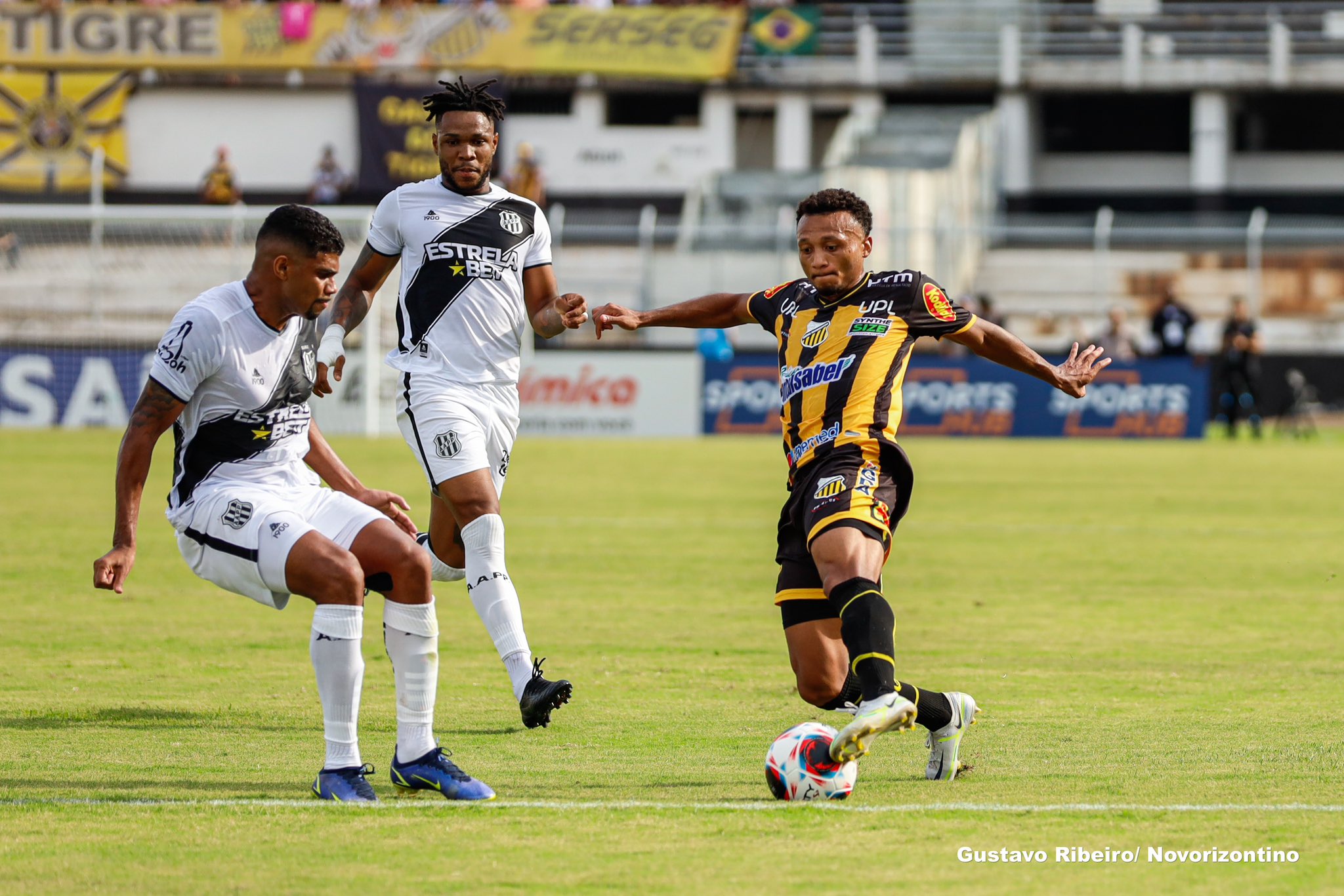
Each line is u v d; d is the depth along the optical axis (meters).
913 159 91.12
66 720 15.77
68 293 76.12
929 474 52.75
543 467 54.25
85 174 100.62
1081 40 107.62
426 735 12.84
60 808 12.09
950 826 11.60
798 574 13.95
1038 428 71.56
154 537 33.00
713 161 103.12
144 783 13.08
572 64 100.12
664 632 22.00
